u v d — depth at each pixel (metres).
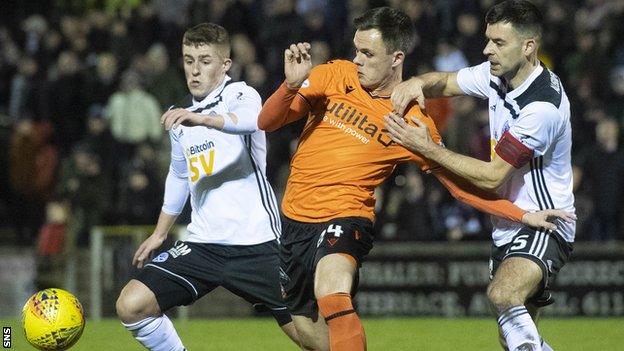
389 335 27.55
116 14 49.19
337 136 17.28
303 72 16.78
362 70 17.14
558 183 17.52
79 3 51.50
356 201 17.17
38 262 37.56
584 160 37.06
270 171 39.59
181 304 18.78
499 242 17.83
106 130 41.75
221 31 18.89
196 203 19.05
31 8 53.84
